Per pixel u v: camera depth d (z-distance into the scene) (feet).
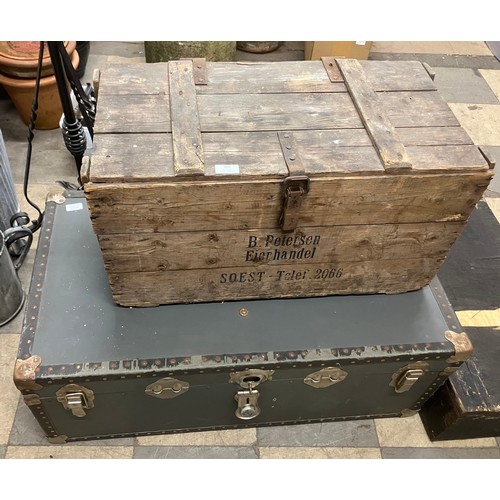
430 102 4.71
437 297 5.41
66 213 5.87
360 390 5.34
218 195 4.07
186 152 4.01
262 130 4.33
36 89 6.20
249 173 3.97
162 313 5.04
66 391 4.65
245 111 4.48
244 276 4.89
